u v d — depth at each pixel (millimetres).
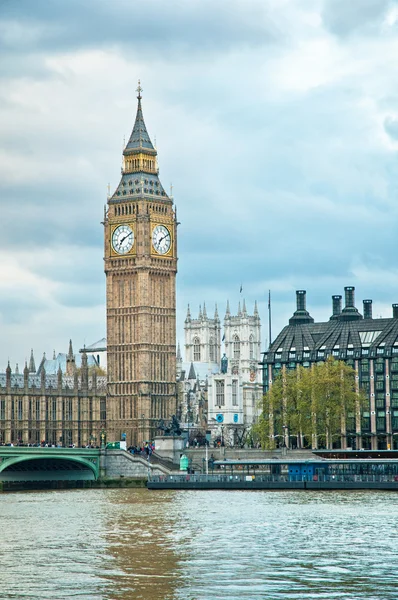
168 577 142250
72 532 182375
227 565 149750
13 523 195875
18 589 136125
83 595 133250
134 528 186875
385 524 187375
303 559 153625
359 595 133125
